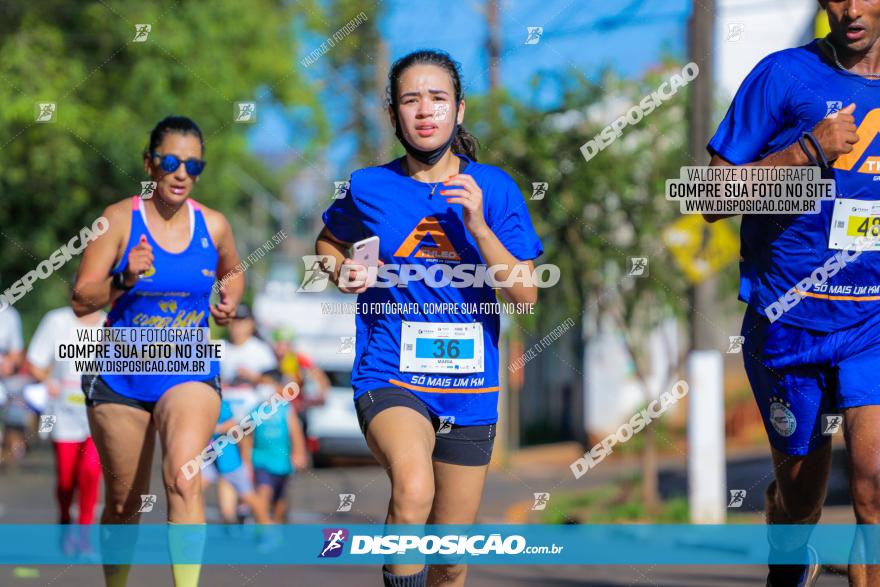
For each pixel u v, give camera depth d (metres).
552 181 22.36
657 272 22.83
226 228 9.50
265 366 16.22
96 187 29.66
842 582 11.64
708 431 18.30
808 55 7.91
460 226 7.86
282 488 16.78
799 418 8.12
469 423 7.94
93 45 29.02
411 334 7.89
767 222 8.00
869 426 7.61
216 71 30.28
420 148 7.73
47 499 23.34
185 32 29.62
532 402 43.31
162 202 9.09
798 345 8.00
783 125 7.95
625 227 23.00
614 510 21.38
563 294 22.84
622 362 40.41
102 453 9.12
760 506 20.36
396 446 7.30
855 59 7.77
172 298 9.18
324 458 33.03
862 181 7.77
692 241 18.33
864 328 7.87
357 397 7.86
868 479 7.55
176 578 8.43
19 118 27.23
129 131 28.48
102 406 8.98
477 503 8.12
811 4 21.77
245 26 31.80
